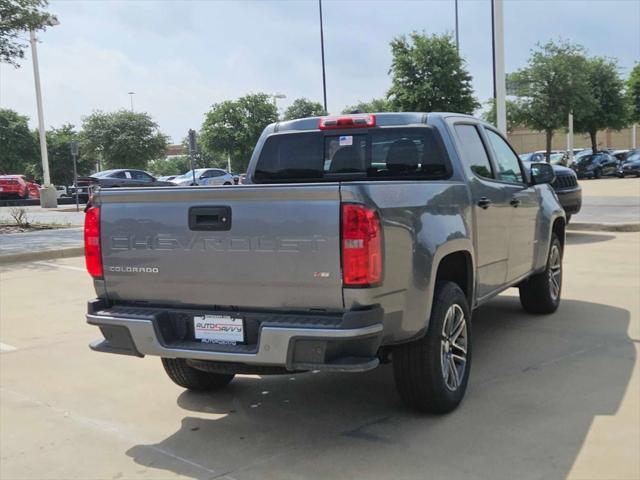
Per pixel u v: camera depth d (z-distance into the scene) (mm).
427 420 4461
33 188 37750
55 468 3988
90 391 5348
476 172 5395
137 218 4188
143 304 4336
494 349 5977
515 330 6594
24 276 10859
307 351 3674
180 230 4043
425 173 5219
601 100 44125
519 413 4484
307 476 3740
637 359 5551
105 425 4633
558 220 7340
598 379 5090
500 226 5598
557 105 39906
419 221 4172
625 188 26938
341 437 4262
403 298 3984
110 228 4301
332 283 3680
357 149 5535
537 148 72062
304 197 3717
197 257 4012
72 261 12500
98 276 4395
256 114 45125
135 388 5402
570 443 3992
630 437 4043
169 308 4238
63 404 5062
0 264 12188
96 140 46906
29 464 4051
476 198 5133
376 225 3678
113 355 6371
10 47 18078
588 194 23812
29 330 7371
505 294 8461
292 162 5824
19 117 55438
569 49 40031
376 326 3703
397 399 4922
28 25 17750
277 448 4148
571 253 11195
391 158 5387
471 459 3844
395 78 31375
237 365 4219
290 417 4660
